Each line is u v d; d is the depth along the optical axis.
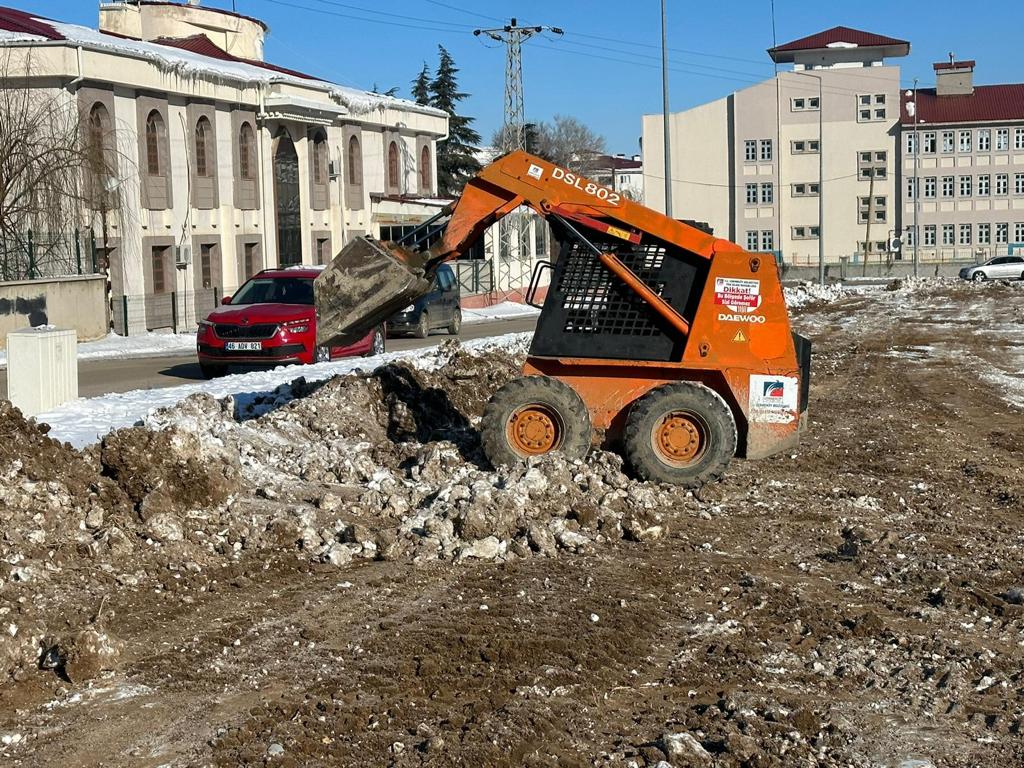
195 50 49.16
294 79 46.06
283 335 21.67
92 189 34.56
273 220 45.88
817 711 6.16
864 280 78.75
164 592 7.88
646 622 7.52
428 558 8.81
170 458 9.55
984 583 8.53
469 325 43.44
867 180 86.06
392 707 6.02
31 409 14.32
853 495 11.48
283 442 11.96
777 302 11.25
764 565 8.98
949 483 12.32
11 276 33.50
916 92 88.31
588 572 8.61
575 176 11.61
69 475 9.22
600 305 11.59
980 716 6.12
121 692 6.23
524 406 11.17
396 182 56.50
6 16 38.56
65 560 8.18
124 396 15.40
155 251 39.22
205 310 41.38
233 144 43.22
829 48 88.06
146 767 5.35
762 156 87.50
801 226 87.56
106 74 35.56
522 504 9.58
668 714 6.07
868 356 25.88
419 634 7.16
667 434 11.23
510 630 7.27
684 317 11.42
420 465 11.26
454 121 84.62
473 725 5.79
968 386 21.02
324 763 5.38
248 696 6.18
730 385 11.36
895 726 6.01
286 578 8.32
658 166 89.62
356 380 13.80
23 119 33.38
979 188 84.38
